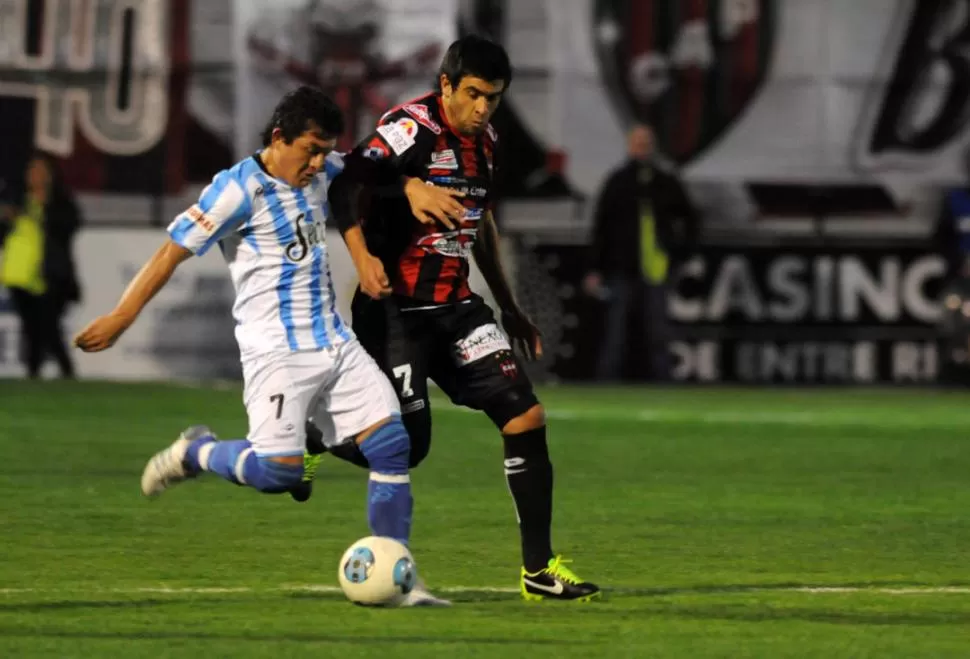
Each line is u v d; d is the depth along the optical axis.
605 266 70.81
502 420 22.22
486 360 22.31
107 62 69.81
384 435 21.58
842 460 43.12
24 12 69.44
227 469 21.81
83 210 69.69
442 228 22.27
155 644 18.59
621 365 71.69
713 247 72.38
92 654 18.03
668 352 72.06
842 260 72.81
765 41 71.75
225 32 69.94
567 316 71.75
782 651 18.64
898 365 73.31
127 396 59.78
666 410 58.62
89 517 30.00
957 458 43.94
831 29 71.88
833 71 72.00
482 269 24.08
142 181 69.88
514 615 20.75
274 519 30.11
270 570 24.25
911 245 72.88
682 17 71.44
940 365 73.19
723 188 72.19
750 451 45.16
